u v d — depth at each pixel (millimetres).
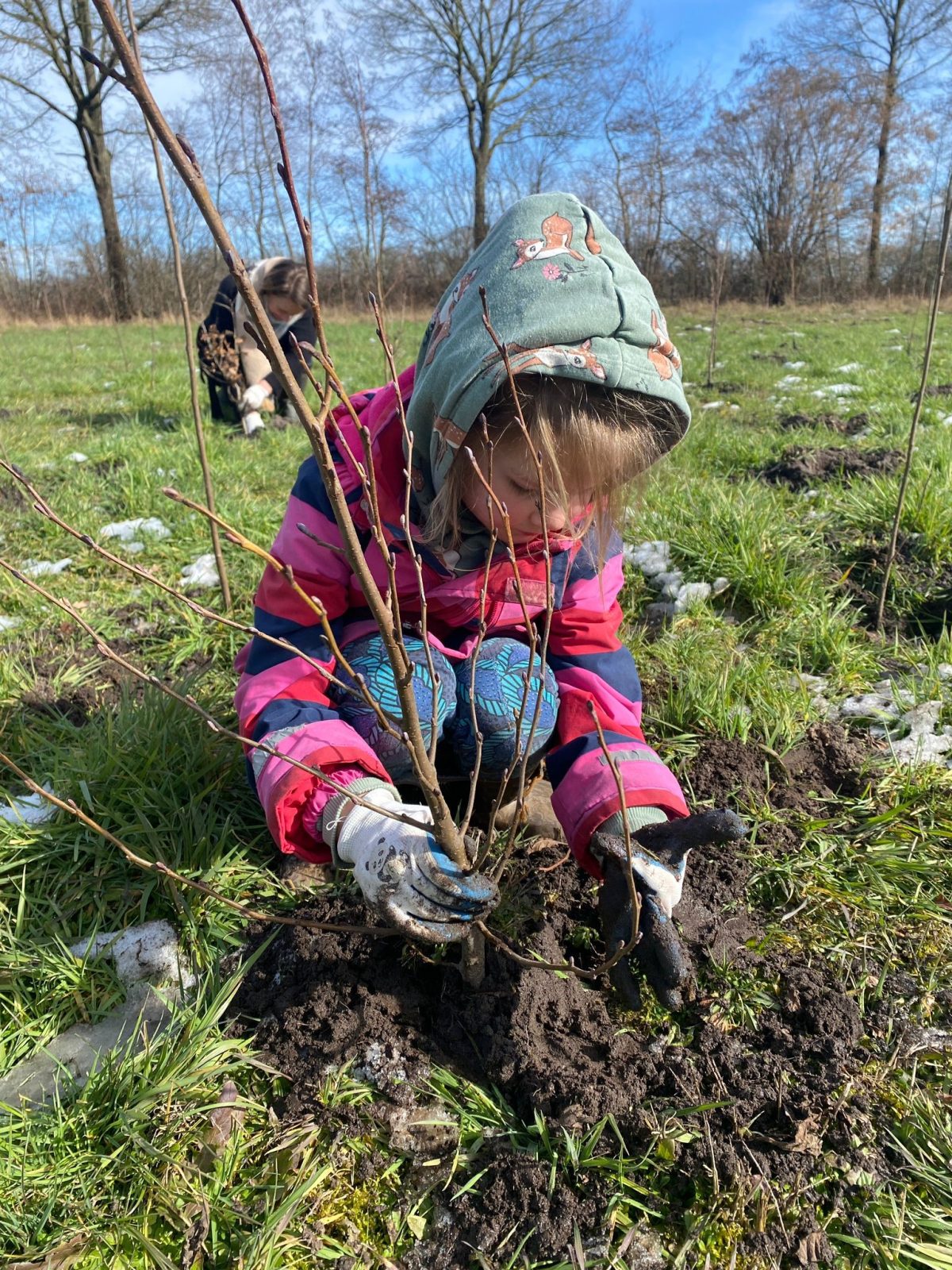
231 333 5996
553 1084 1391
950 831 1902
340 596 1754
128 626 2998
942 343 11344
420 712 1715
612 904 1364
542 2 22547
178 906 1721
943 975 1607
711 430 5164
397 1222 1254
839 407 6566
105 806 1940
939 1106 1379
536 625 1924
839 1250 1215
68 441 5805
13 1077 1450
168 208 2625
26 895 1784
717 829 1322
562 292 1349
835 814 2023
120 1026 1545
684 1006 1537
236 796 2025
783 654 2709
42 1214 1242
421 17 22875
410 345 12125
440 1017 1516
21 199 16422
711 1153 1296
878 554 3154
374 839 1282
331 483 866
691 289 25938
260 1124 1377
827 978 1600
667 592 3062
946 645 2615
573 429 1339
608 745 1642
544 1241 1216
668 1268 1194
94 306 22516
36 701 2412
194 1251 1210
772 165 26484
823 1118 1357
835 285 27016
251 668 1727
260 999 1561
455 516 1549
